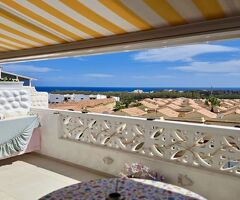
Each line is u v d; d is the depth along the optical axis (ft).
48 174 18.60
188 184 14.57
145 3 10.02
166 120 15.79
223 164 13.51
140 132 16.57
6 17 12.60
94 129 18.97
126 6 10.41
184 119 16.81
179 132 14.98
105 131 18.30
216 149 13.65
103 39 14.85
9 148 19.86
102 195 8.13
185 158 14.82
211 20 11.27
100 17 11.74
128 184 9.01
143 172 15.65
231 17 10.80
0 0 10.73
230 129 12.98
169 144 15.31
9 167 19.89
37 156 22.62
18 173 18.72
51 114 21.72
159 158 15.71
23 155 22.81
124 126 17.31
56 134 21.42
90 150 19.13
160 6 10.21
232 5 9.82
